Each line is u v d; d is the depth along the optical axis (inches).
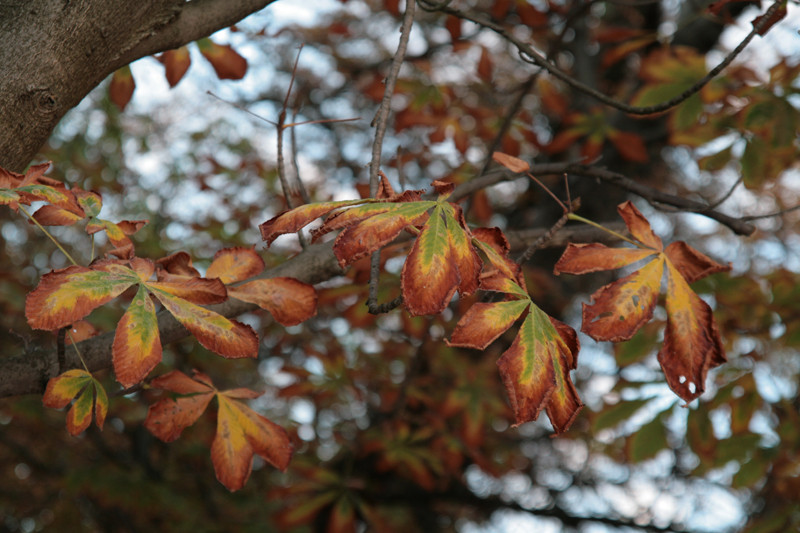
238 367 186.2
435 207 34.0
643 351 99.3
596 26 170.1
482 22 58.9
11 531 214.2
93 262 39.8
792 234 230.4
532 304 36.1
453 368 133.9
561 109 129.9
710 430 101.0
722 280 98.4
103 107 184.7
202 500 192.7
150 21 49.6
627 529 164.9
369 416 158.7
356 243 31.9
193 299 38.5
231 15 54.1
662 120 137.4
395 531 155.3
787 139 91.7
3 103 43.7
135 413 173.0
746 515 184.5
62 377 40.4
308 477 132.0
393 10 130.6
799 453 104.3
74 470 161.2
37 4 44.7
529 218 170.9
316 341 169.0
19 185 44.1
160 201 209.0
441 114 128.7
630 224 41.5
